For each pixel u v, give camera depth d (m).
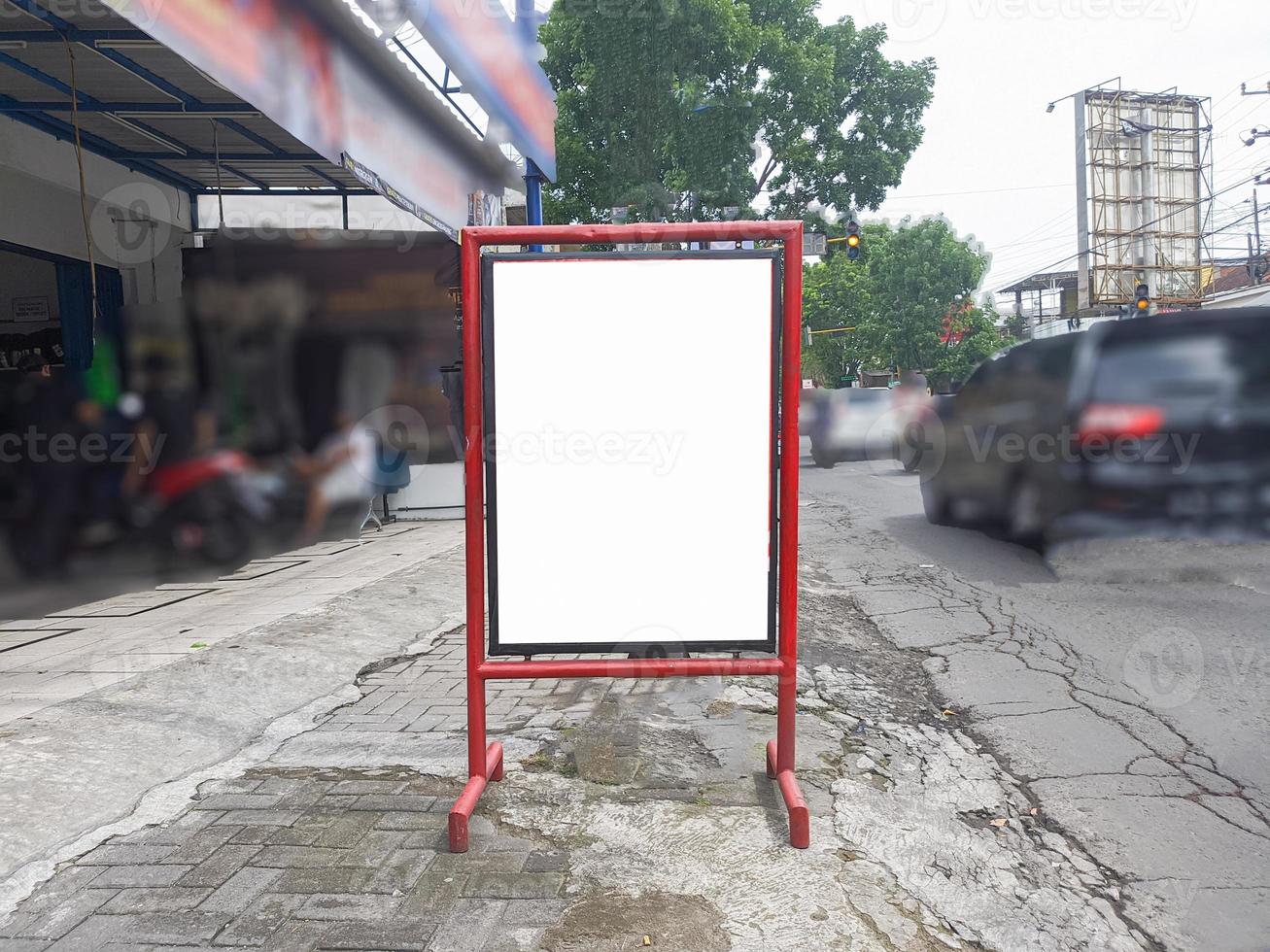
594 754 3.30
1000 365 7.89
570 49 19.81
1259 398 6.14
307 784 3.10
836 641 4.89
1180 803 3.02
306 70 6.41
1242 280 47.97
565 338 2.69
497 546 2.74
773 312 2.70
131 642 4.83
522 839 2.68
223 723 3.62
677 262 2.69
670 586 2.75
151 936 2.20
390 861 2.55
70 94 8.21
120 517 7.19
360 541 8.65
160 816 2.86
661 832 2.71
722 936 2.18
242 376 9.34
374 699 4.05
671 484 2.73
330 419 9.27
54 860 2.57
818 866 2.52
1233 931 2.32
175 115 8.68
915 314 41.81
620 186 19.92
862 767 3.28
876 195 23.70
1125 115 44.03
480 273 2.69
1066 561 6.69
